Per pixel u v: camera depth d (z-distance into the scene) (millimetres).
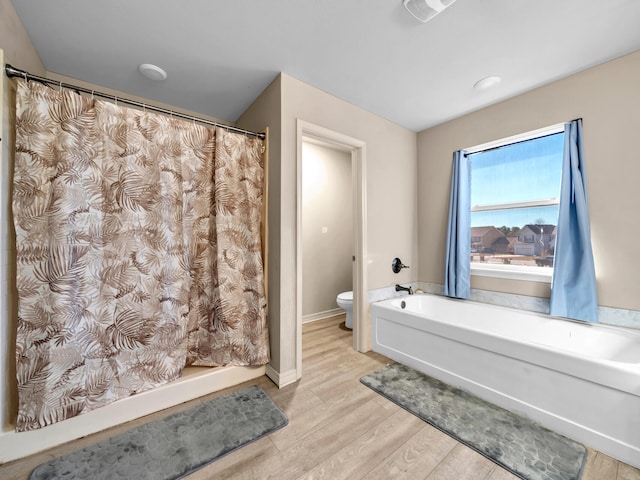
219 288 1935
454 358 1927
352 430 1507
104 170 1565
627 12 1374
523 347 1584
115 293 1591
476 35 1561
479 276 2535
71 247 1412
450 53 1728
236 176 2041
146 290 1688
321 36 1579
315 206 3646
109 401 1537
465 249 2570
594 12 1380
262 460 1305
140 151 1680
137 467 1260
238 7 1364
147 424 1556
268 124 2092
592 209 1879
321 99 2166
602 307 1843
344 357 2434
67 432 1423
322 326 3354
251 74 1955
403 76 1979
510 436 1438
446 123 2781
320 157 3699
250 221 2062
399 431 1498
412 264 3023
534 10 1374
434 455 1330
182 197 1846
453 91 2191
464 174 2633
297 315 2041
